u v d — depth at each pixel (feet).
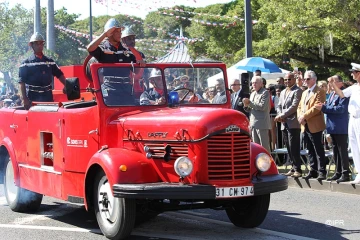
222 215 31.30
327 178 40.04
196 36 134.72
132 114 27.07
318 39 86.33
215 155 24.72
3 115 35.19
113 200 25.57
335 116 38.93
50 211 33.32
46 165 31.04
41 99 35.73
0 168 35.17
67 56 151.53
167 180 25.03
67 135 28.68
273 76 67.77
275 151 45.57
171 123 25.21
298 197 36.65
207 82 29.48
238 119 25.14
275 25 88.63
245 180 25.27
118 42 29.73
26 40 116.98
